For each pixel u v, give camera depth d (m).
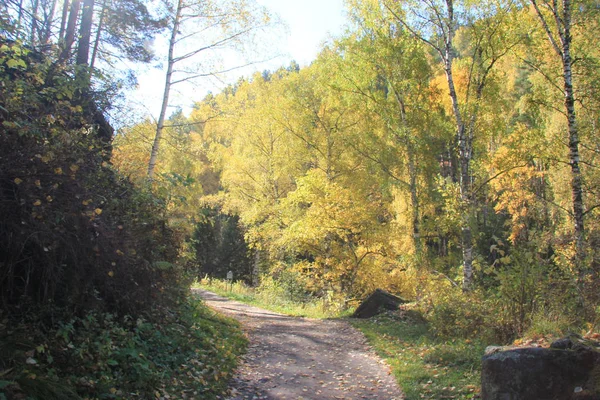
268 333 10.02
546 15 12.23
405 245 17.16
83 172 4.58
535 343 5.16
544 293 7.42
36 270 4.42
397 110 14.98
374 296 14.14
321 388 6.07
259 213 21.38
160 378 4.88
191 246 7.98
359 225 16.78
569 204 15.18
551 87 13.28
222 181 23.09
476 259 9.62
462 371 6.35
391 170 15.79
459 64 14.20
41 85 4.90
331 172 19.09
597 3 11.51
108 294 5.48
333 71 16.02
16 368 3.41
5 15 4.55
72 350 4.21
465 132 12.95
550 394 4.12
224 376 5.93
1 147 3.91
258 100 21.38
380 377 6.66
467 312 8.43
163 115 11.37
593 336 5.15
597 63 11.66
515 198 15.45
